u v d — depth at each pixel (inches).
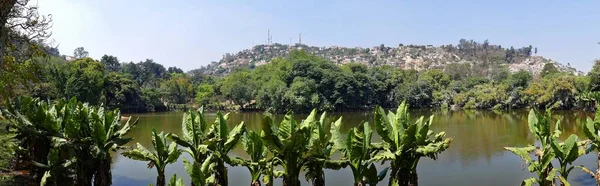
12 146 678.5
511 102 3142.2
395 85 3831.2
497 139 1363.2
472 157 1041.5
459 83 4010.8
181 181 371.2
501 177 837.2
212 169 599.5
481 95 3336.6
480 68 5413.4
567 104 2731.3
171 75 5329.7
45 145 714.2
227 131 625.6
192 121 629.3
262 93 3272.6
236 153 1069.1
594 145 635.5
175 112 3442.4
